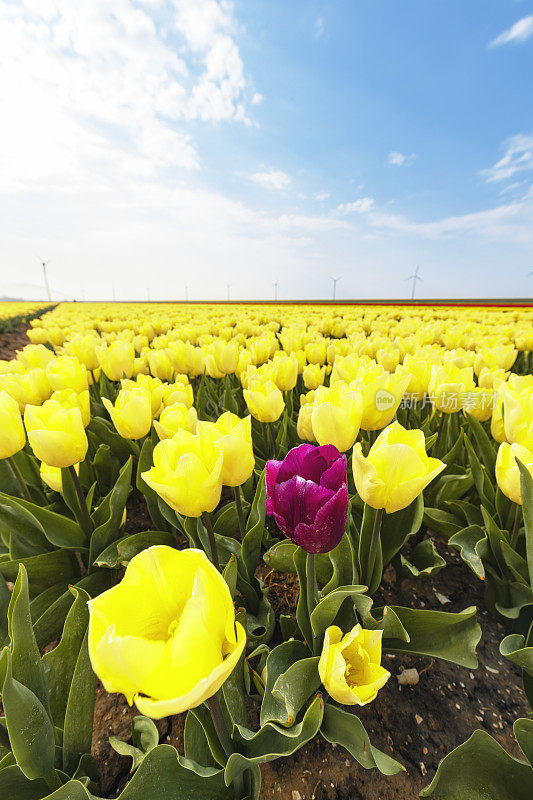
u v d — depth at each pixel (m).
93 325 14.71
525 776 1.31
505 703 1.94
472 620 1.61
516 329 8.37
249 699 1.93
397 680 2.05
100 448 3.24
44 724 1.27
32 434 1.96
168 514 2.46
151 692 0.73
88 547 2.62
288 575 2.72
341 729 1.50
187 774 1.30
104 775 1.66
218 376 4.34
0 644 1.67
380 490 1.45
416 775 1.66
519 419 1.96
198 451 1.54
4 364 4.58
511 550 2.02
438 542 3.10
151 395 2.88
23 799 1.27
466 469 2.97
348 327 10.11
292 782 1.65
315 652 1.67
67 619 1.63
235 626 0.89
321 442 1.86
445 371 3.01
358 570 2.04
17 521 2.47
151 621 0.87
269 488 1.23
